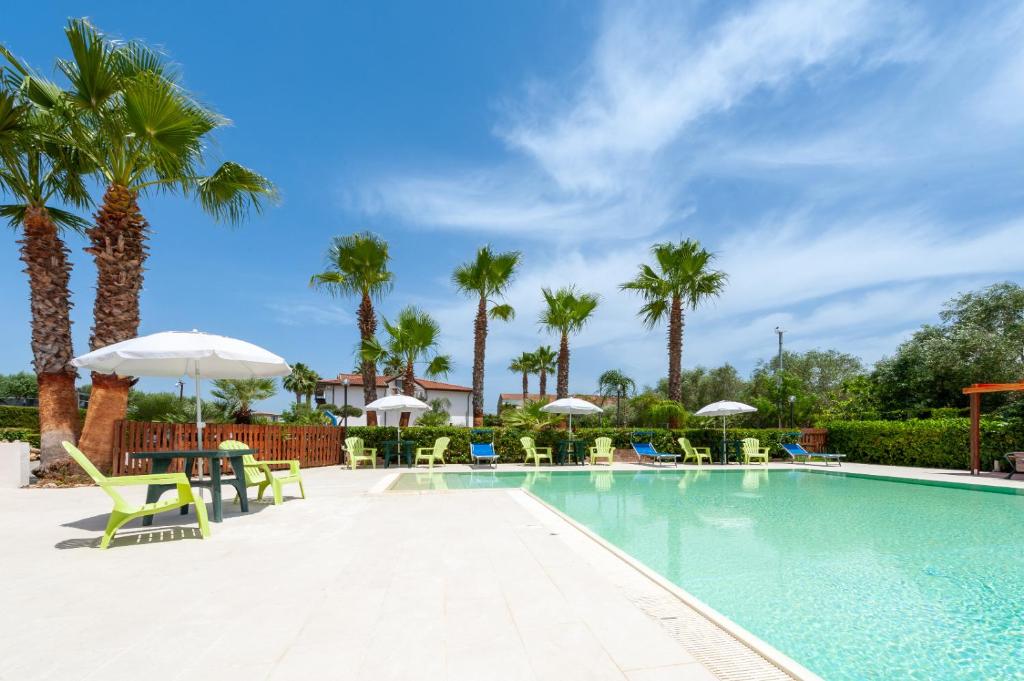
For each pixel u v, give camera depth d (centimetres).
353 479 1166
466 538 536
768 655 268
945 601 431
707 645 286
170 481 530
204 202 1160
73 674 240
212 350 612
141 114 873
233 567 421
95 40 896
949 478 1227
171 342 625
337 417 4269
